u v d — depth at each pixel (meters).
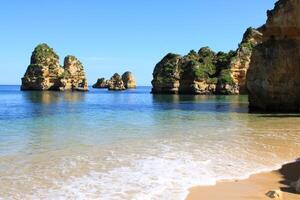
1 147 20.64
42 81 155.25
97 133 26.52
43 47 159.25
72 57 162.50
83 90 162.62
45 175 14.87
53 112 47.34
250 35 124.19
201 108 56.22
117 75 186.25
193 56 129.12
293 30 50.66
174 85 122.56
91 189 13.15
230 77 116.12
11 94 123.75
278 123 34.25
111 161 17.31
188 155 18.80
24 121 34.94
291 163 17.59
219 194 12.70
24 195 12.48
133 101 79.94
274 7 53.47
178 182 14.09
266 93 51.94
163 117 40.19
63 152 19.36
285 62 50.38
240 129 29.36
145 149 20.31
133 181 14.13
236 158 18.34
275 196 12.20
